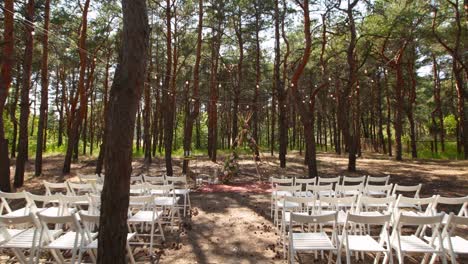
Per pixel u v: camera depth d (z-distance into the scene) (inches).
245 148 667.4
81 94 652.1
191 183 526.9
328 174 648.4
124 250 149.2
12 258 210.5
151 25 836.6
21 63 748.6
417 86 1330.0
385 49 901.8
